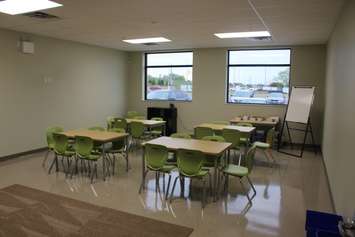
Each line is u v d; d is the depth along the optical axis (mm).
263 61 8344
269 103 8359
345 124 3559
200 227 3350
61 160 6066
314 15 4566
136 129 6844
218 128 6184
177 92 9430
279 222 3520
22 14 4730
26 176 5051
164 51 9352
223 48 8555
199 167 3824
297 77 7914
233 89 8719
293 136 8078
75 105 7871
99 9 4355
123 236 3119
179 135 5332
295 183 5012
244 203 4078
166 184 4766
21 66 6395
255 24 5273
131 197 4188
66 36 6891
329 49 6551
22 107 6465
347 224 2488
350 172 3004
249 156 4121
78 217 3533
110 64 9062
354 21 3182
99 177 5070
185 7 4184
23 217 3512
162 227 3328
